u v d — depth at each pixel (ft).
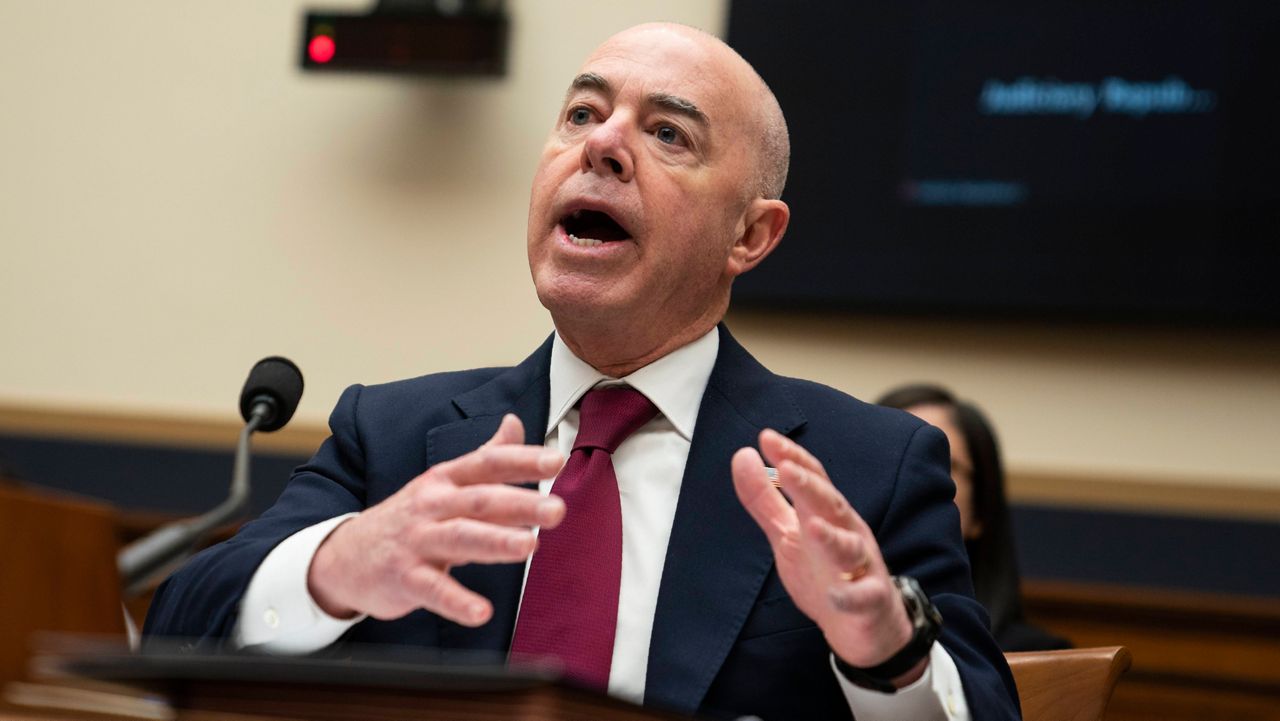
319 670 3.33
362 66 14.51
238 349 15.06
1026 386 13.84
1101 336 13.79
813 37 14.44
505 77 15.02
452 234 14.93
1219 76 13.61
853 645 4.19
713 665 4.83
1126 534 13.39
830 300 14.10
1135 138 13.74
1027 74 14.01
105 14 15.80
